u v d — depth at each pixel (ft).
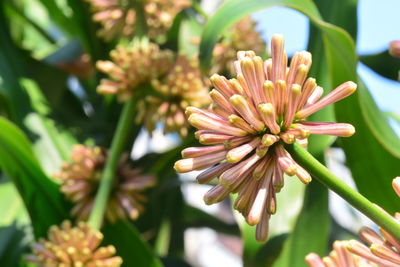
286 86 0.93
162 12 1.67
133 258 1.59
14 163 1.57
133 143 1.89
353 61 1.33
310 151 1.43
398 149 1.37
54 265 1.41
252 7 1.29
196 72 1.62
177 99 1.60
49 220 1.62
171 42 1.98
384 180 1.41
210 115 0.93
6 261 1.72
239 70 0.95
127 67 1.58
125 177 1.60
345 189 0.90
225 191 0.93
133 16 1.67
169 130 1.61
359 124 1.39
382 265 0.91
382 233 0.91
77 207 1.58
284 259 1.48
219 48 1.67
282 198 1.55
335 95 0.93
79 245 1.41
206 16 1.77
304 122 0.93
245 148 0.91
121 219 1.58
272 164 0.93
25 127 1.82
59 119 1.90
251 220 0.91
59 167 1.79
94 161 1.61
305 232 1.48
